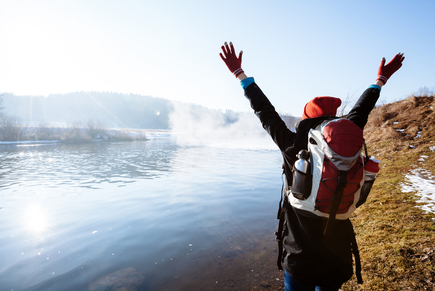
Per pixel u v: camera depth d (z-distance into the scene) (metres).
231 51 1.48
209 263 3.46
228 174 10.33
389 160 7.77
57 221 5.11
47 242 4.16
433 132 8.74
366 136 11.50
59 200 6.65
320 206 1.03
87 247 3.97
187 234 4.42
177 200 6.56
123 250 3.86
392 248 2.85
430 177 5.68
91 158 16.86
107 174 10.66
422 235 2.98
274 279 3.00
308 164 1.05
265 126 1.34
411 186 5.14
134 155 18.69
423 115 10.34
